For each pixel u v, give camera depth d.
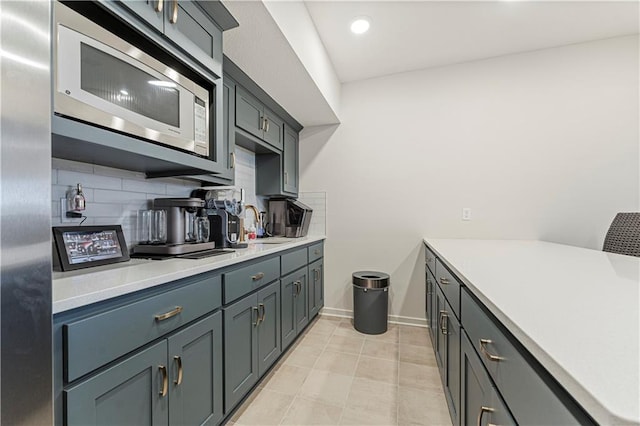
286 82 2.06
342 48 2.33
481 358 0.88
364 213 2.89
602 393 0.36
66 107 0.85
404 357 2.10
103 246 1.23
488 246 2.00
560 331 0.54
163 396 1.00
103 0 0.91
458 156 2.61
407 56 2.46
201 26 1.32
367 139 2.88
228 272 1.39
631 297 0.76
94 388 0.78
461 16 1.96
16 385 0.55
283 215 2.89
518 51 2.41
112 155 1.12
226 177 1.84
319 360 2.06
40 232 0.58
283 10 1.53
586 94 2.30
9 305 0.53
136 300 0.92
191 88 1.32
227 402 1.37
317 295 2.80
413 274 2.75
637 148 2.20
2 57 0.52
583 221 2.31
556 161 2.37
